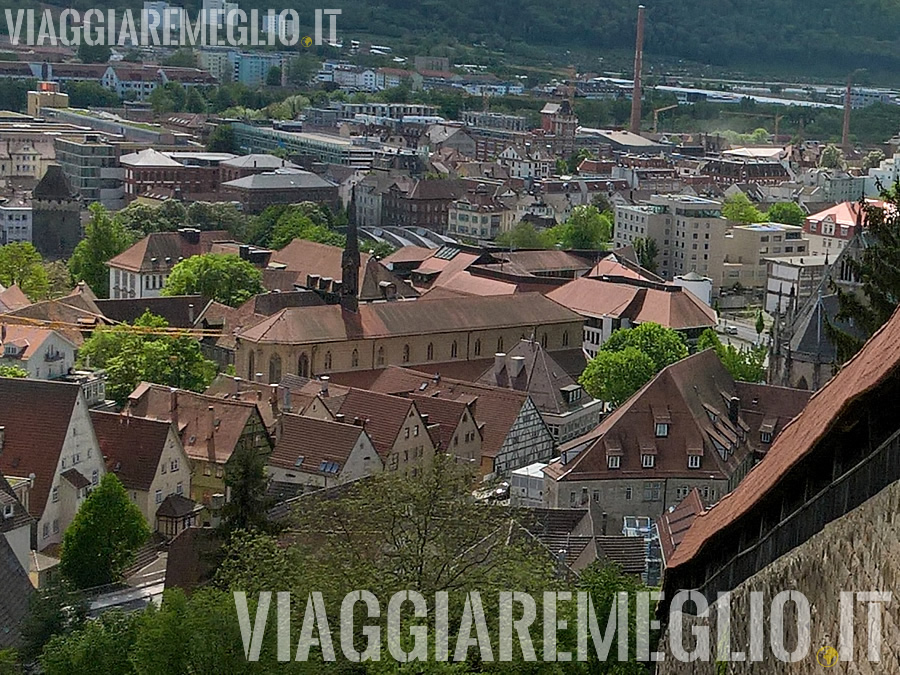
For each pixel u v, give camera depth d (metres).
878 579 44.50
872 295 143.75
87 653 128.75
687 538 68.06
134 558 191.62
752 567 57.41
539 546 125.19
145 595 184.38
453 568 114.38
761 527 56.38
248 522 153.38
